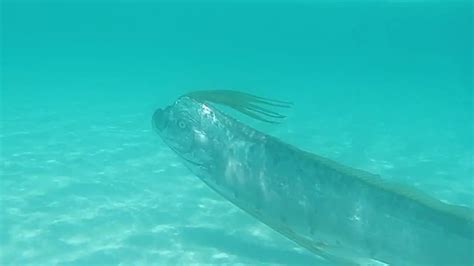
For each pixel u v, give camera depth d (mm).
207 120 5562
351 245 4934
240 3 75812
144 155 12953
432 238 4555
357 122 20344
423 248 4605
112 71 47531
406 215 4668
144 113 21234
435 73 63875
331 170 5016
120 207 8594
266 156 5277
